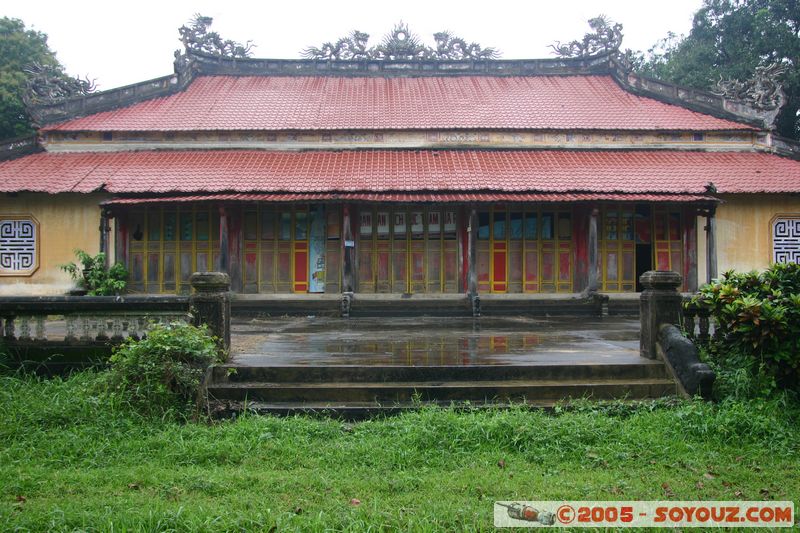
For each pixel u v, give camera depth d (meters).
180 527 4.79
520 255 22.02
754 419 7.20
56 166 21.31
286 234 21.83
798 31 35.09
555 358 9.67
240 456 6.45
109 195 20.39
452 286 21.75
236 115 23.80
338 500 5.36
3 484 5.64
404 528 4.80
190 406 7.74
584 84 26.92
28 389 8.48
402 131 23.00
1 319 9.34
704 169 21.47
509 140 23.11
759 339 8.12
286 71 27.84
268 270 21.75
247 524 4.82
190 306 9.14
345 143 23.03
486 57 27.98
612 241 21.78
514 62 27.89
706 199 19.41
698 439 6.99
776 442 6.86
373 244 21.86
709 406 7.69
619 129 22.95
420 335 13.43
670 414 7.57
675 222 21.88
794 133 34.78
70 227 21.22
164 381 7.77
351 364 8.98
